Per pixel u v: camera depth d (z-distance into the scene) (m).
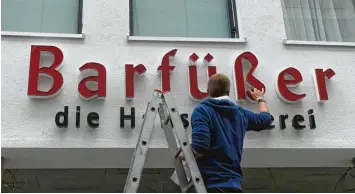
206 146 3.33
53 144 5.37
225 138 3.47
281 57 6.20
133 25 6.34
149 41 6.04
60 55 5.68
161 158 5.82
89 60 5.84
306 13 6.84
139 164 3.44
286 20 6.75
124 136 5.50
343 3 7.01
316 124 5.88
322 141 5.80
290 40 6.41
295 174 7.39
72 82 5.69
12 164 5.75
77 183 7.03
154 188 7.01
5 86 5.55
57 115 5.43
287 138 5.76
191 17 6.52
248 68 6.04
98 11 6.12
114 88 5.72
